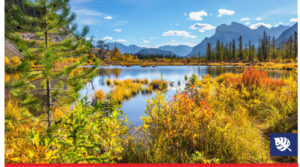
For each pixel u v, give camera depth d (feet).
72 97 10.72
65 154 6.43
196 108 11.59
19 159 5.85
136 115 18.03
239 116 12.14
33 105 10.10
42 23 9.53
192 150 9.22
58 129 8.42
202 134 9.82
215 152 8.89
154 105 12.53
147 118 13.16
